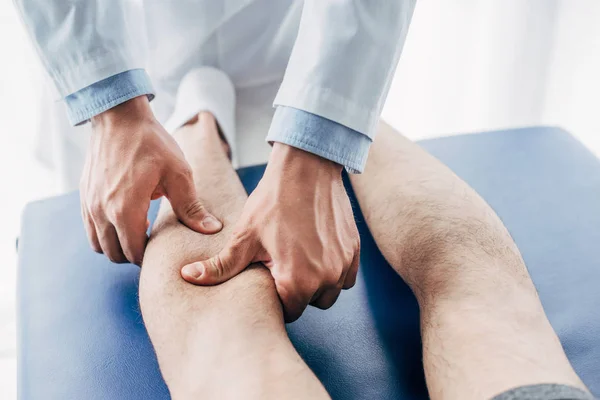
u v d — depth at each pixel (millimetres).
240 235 635
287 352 573
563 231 843
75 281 806
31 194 1475
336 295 655
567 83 1608
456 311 597
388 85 639
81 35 725
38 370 681
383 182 813
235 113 1182
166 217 769
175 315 624
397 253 729
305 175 607
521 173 969
